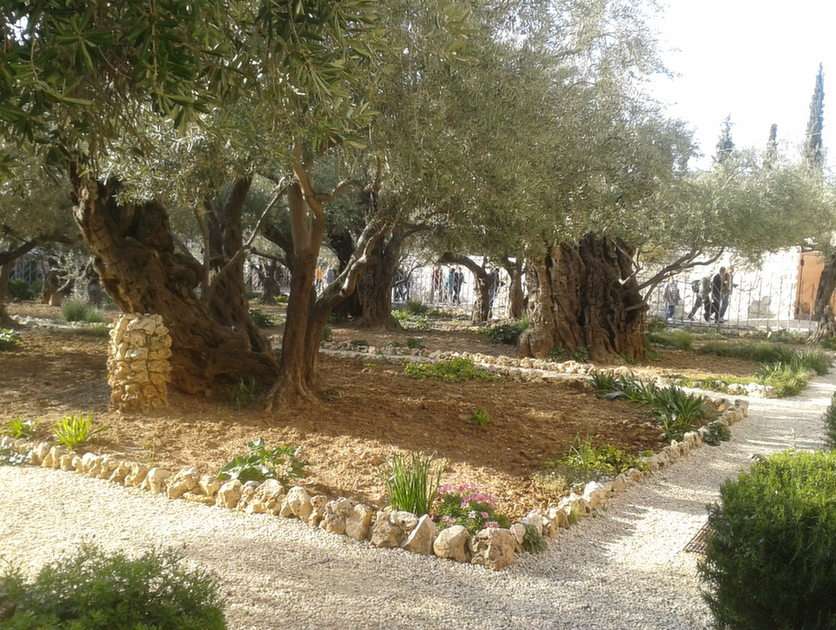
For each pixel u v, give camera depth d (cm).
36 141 357
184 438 757
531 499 620
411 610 411
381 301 2161
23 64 271
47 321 1873
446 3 503
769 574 337
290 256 2012
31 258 2898
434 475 665
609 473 702
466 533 500
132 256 923
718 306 2677
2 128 350
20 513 541
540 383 1210
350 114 436
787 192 1681
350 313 2286
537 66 701
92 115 371
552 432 859
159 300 924
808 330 2470
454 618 404
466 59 516
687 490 681
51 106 338
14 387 978
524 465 723
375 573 462
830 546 325
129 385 845
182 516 553
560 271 1609
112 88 382
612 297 1653
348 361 1365
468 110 622
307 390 900
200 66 346
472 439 802
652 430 897
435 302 3475
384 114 587
